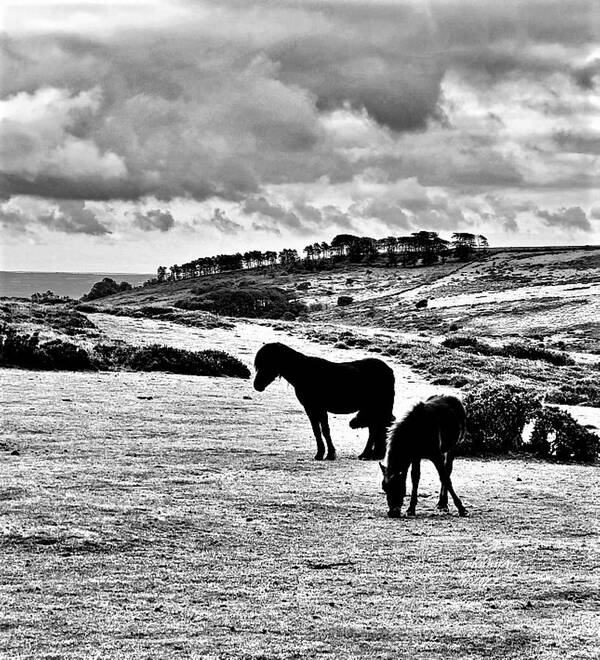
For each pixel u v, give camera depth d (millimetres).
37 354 39531
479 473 21016
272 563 11820
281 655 8188
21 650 8086
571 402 41469
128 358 42969
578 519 15766
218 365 43219
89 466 18266
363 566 11836
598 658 8430
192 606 9734
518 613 9883
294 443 23578
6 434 21875
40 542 12062
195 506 15008
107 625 8914
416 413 15453
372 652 8383
